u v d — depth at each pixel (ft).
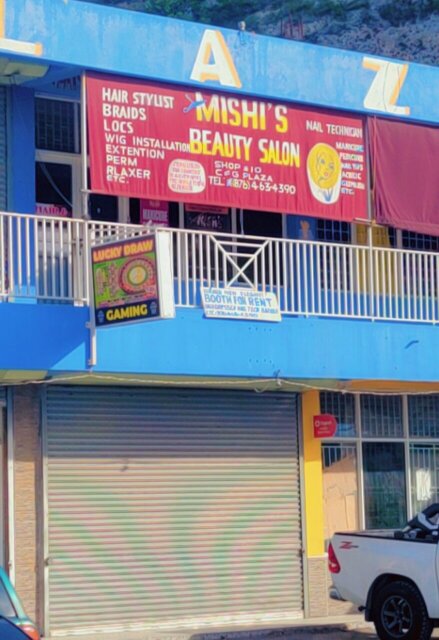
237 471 64.80
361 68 66.39
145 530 61.62
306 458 67.10
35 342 55.26
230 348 60.49
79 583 59.57
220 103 61.93
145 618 61.00
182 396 63.62
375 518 70.33
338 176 65.36
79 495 60.08
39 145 61.11
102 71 58.49
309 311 63.87
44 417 59.57
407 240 72.79
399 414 72.13
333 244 64.03
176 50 60.54
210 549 63.36
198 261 65.16
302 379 63.77
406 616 55.47
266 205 62.90
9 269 54.95
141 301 53.31
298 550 66.18
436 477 73.15
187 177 60.59
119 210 63.31
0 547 58.39
